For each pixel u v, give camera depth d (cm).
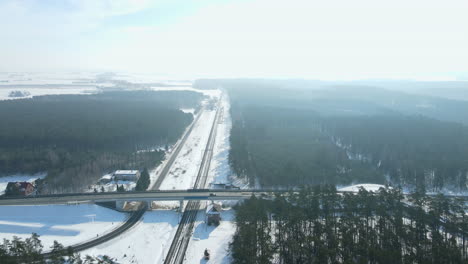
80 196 11294
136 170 14850
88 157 15712
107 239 9081
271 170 14050
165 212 11062
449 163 14462
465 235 7356
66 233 9431
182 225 10056
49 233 9400
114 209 11012
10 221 9906
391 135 19125
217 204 11262
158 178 14612
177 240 9106
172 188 13425
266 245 7319
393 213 8550
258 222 8144
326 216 8344
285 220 8012
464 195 12494
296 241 7619
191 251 8488
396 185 13525
